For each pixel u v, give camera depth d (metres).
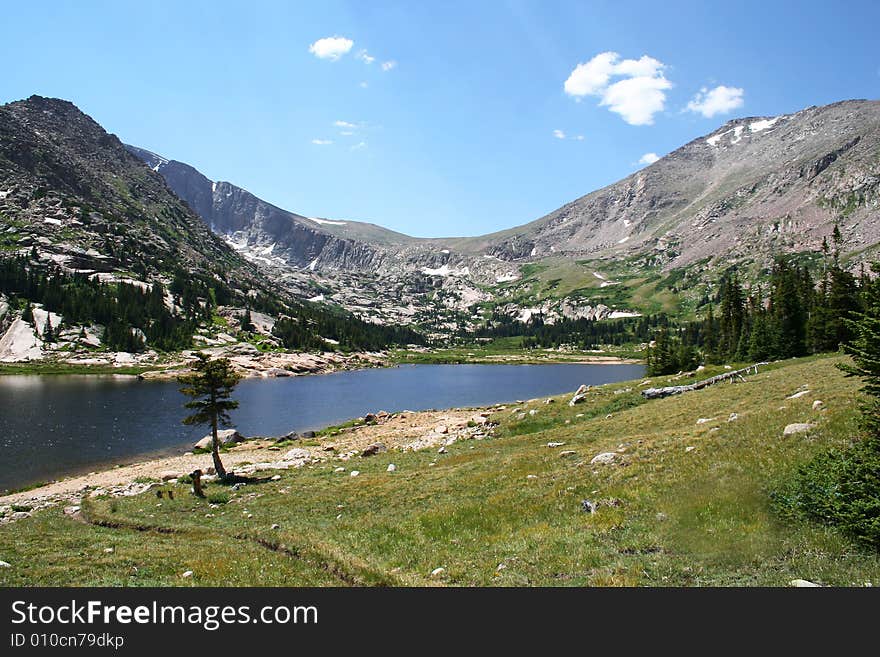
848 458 15.84
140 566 19.27
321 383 153.62
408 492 30.06
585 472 26.53
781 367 58.69
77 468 53.59
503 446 43.97
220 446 63.72
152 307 191.75
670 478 21.78
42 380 126.81
